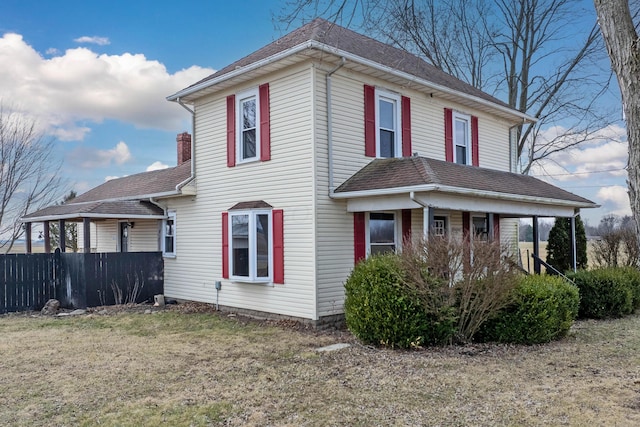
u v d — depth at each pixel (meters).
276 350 7.68
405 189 8.79
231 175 11.77
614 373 6.16
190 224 13.06
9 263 12.33
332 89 10.20
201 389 5.66
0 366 6.80
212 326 9.95
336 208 10.16
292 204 10.21
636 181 4.32
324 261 9.87
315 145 9.79
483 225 14.36
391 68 10.79
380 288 7.59
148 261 13.63
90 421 4.72
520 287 8.02
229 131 11.81
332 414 4.81
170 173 15.92
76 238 24.45
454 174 10.01
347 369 6.41
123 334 9.12
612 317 10.93
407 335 7.43
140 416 4.82
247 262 11.09
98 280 12.69
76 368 6.67
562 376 6.02
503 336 7.89
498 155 15.20
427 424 4.53
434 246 7.47
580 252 16.08
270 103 10.77
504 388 5.54
